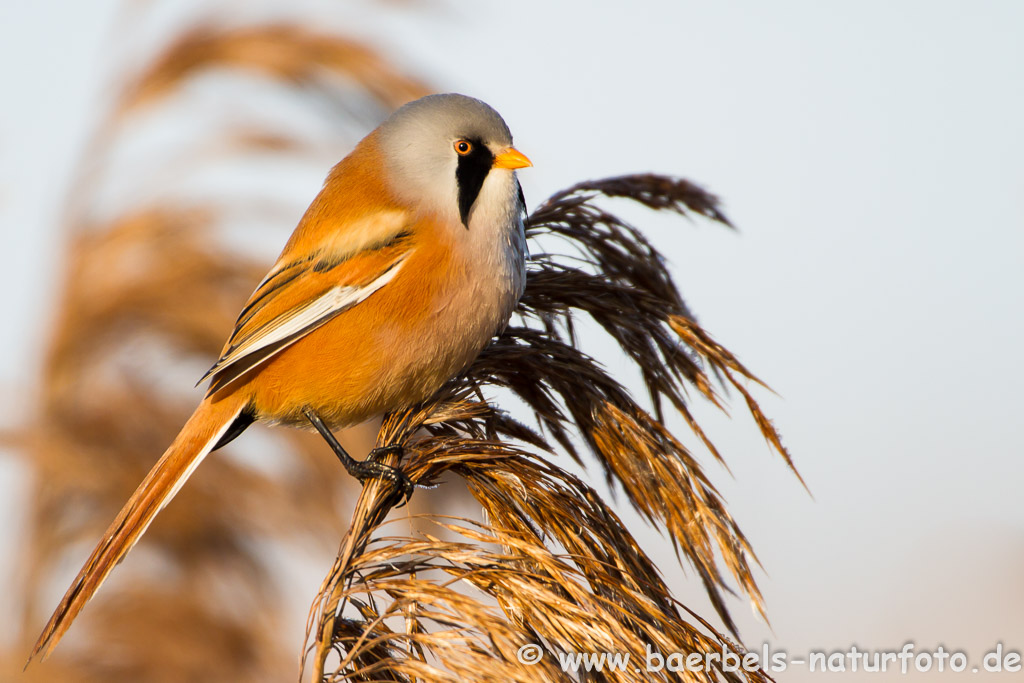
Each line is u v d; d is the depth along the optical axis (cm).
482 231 701
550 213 766
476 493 582
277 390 736
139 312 1062
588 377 660
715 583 609
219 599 1075
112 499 1038
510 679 474
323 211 749
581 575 522
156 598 1038
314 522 1087
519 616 519
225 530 1075
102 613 1035
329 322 716
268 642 1067
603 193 779
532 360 672
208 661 1035
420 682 518
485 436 666
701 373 690
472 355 710
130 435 1062
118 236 1065
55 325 1052
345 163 775
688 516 618
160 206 1090
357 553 526
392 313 703
